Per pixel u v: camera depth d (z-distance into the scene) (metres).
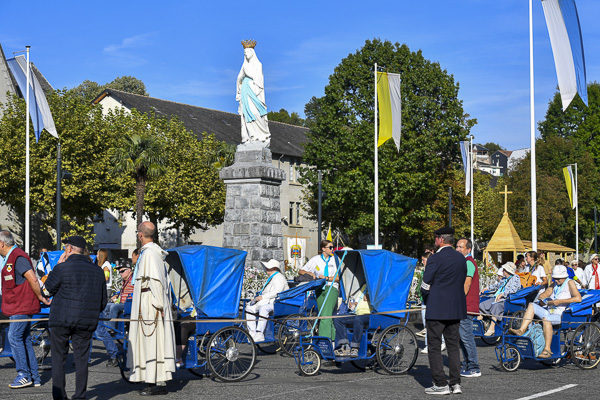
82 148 45.06
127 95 63.03
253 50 24.88
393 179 47.66
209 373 11.84
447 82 50.59
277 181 24.88
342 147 50.25
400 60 50.72
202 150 52.16
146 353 9.73
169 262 11.95
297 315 14.73
